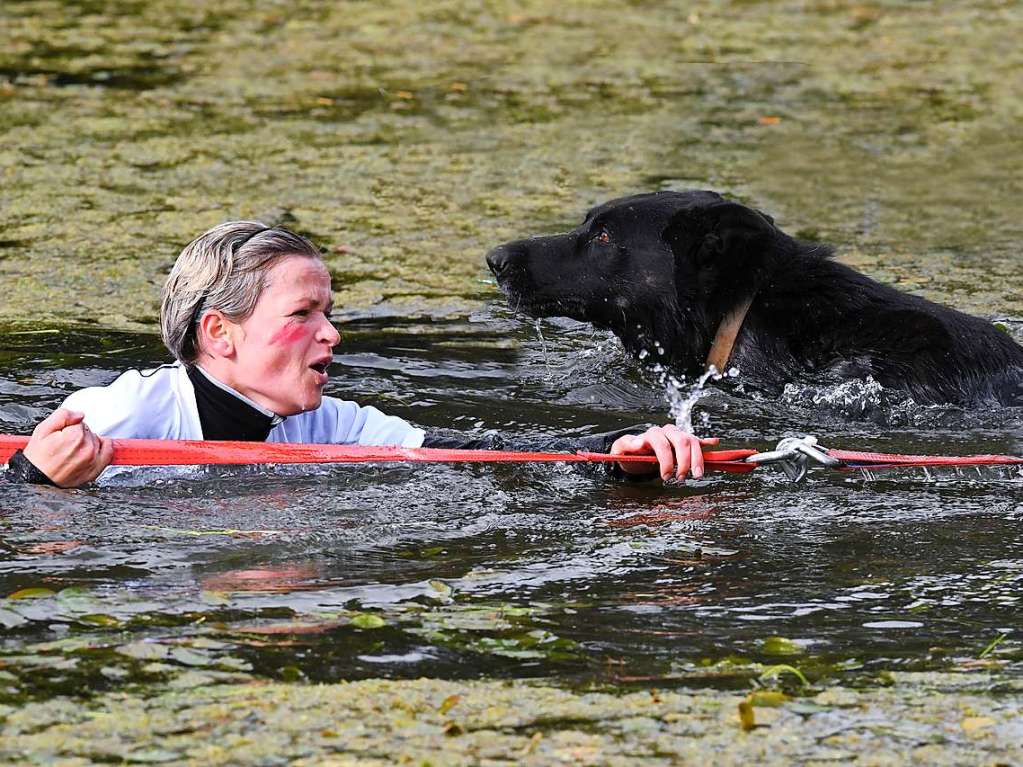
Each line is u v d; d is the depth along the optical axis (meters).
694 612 10.45
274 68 37.53
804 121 32.53
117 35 41.41
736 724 8.77
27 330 18.61
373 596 10.55
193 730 8.59
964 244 23.88
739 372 17.45
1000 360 17.11
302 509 12.32
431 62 38.38
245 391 12.51
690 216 17.56
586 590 10.80
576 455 12.59
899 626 10.23
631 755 8.40
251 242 12.15
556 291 18.31
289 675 9.30
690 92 35.22
